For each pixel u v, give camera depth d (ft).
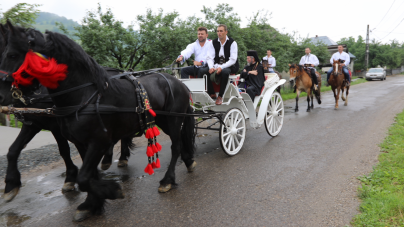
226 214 9.88
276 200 10.77
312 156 15.81
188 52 17.15
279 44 49.57
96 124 9.23
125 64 35.53
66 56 8.71
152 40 32.55
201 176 13.48
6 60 8.53
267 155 16.29
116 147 19.15
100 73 9.46
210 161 15.61
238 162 15.26
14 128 24.89
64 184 12.21
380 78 92.38
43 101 11.03
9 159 10.73
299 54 58.18
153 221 9.58
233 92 17.10
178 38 32.91
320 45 64.44
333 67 32.76
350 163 14.42
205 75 15.99
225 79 15.89
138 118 10.75
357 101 39.40
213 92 17.03
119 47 31.42
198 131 23.22
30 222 9.64
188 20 37.55
